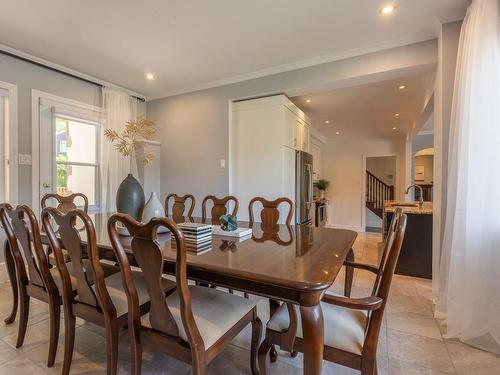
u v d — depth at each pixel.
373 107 4.67
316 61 3.24
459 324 1.90
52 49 3.02
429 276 3.13
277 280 1.10
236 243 1.72
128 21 2.49
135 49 3.02
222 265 1.27
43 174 3.38
